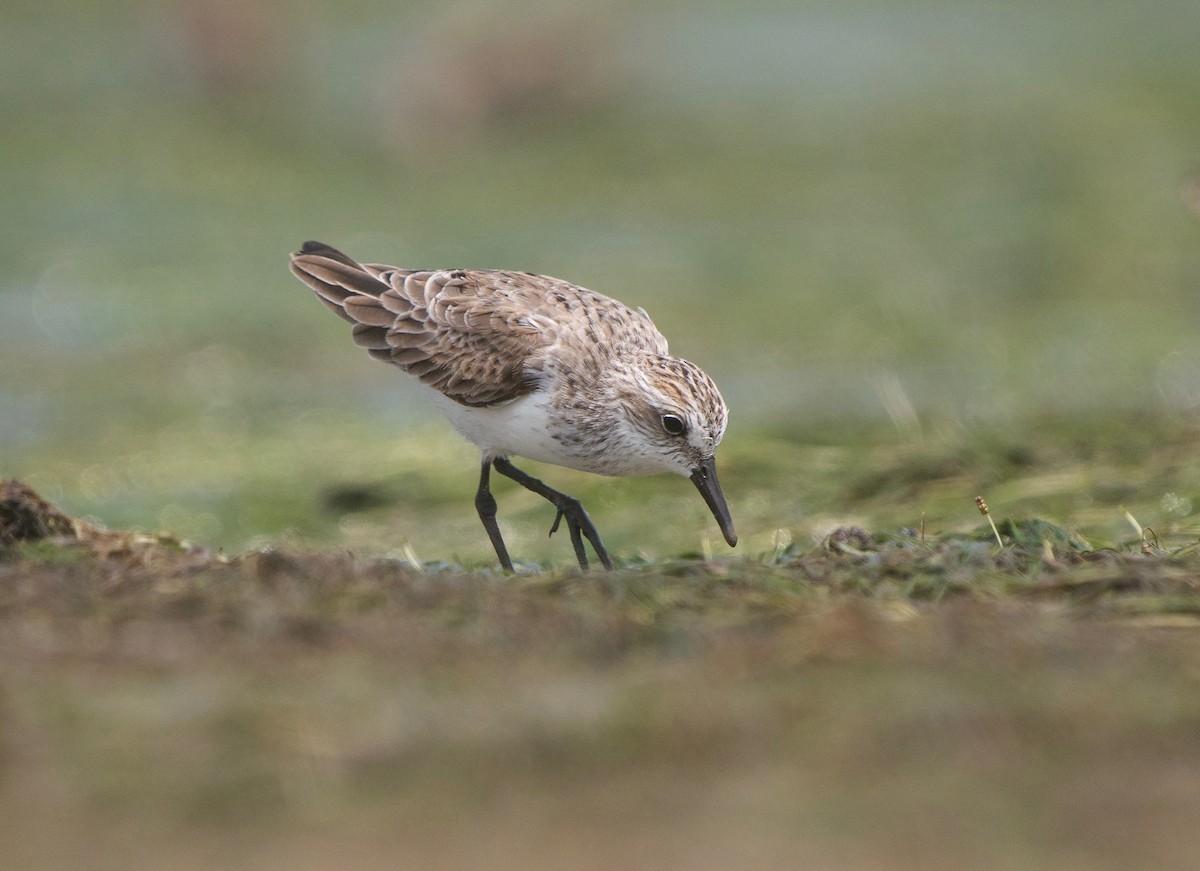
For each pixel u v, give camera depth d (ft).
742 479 47.44
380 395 60.34
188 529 47.42
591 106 101.65
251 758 20.51
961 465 46.32
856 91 104.88
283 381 61.82
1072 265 72.18
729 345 63.82
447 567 32.86
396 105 98.07
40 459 53.78
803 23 121.80
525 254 76.38
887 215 81.30
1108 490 42.24
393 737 20.99
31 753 20.65
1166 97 100.01
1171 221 77.51
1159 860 17.19
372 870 17.52
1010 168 87.81
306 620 25.68
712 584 28.81
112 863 17.85
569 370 35.65
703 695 22.12
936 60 111.45
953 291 69.46
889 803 18.90
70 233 79.61
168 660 23.85
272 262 76.18
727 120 99.71
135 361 63.98
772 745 20.63
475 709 21.89
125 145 93.86
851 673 22.91
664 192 86.99
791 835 18.10
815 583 29.37
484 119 98.22
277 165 92.53
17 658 23.77
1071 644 24.23
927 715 21.18
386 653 24.32
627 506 46.78
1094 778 19.43
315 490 50.16
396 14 120.06
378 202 86.58
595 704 21.86
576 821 18.67
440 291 37.32
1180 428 48.29
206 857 17.95
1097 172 85.76
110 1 121.39
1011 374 58.49
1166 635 25.40
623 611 27.09
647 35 112.47
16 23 116.67
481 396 36.19
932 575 29.12
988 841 17.79
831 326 65.51
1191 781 19.25
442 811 19.08
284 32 105.81
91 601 26.81
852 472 46.96
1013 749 20.35
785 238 78.28
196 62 102.78
